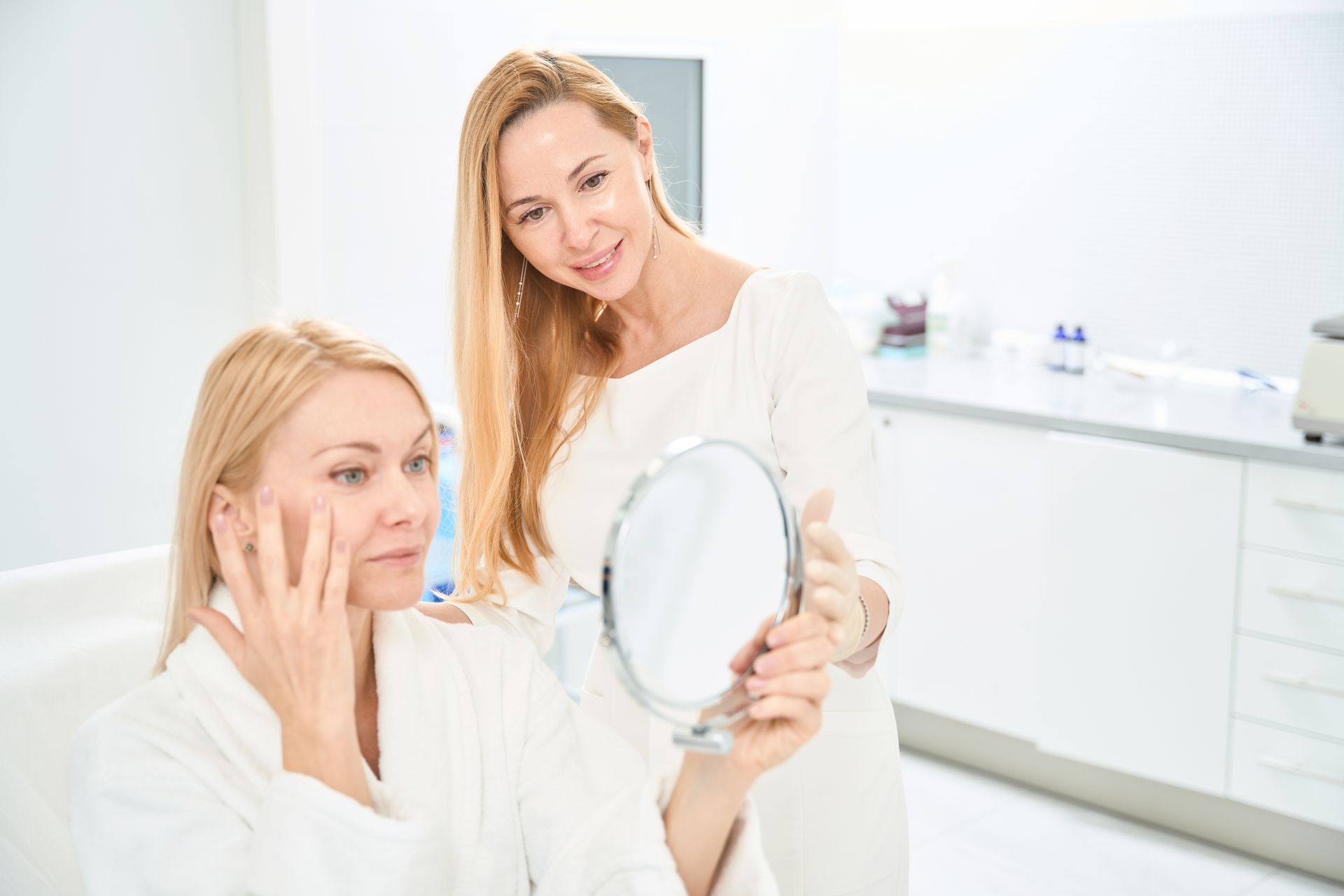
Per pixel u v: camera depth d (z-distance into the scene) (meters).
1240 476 2.59
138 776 0.98
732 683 0.88
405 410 1.03
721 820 0.98
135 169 2.50
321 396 1.01
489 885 1.11
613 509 1.51
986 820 2.94
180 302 2.60
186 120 2.54
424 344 2.91
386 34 2.71
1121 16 3.14
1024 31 3.31
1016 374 3.28
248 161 2.62
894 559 1.28
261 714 1.04
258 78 2.54
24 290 2.41
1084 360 3.24
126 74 2.46
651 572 0.83
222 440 1.03
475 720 1.15
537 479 1.53
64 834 1.38
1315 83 2.88
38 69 2.36
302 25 2.56
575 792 1.16
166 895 0.96
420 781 1.09
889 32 3.56
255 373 1.02
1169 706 2.76
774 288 1.49
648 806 0.99
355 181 2.73
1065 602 2.86
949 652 3.09
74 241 2.45
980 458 2.97
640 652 0.83
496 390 1.47
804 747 1.45
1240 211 3.03
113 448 2.56
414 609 1.20
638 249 1.41
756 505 0.87
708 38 3.24
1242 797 2.70
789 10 3.38
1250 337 3.06
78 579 1.47
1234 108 3.00
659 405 1.50
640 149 1.50
